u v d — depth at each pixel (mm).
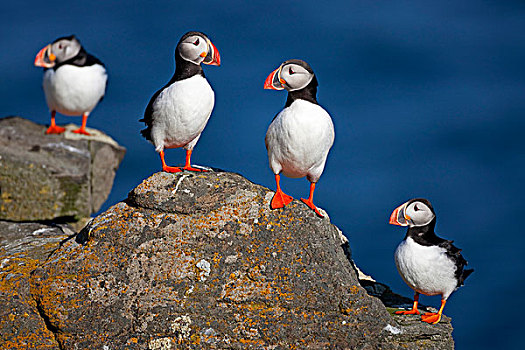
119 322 10906
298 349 10844
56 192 17828
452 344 11242
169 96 11766
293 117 11234
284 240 11297
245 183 11859
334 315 10945
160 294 11000
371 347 10938
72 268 11234
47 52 19250
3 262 11906
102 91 20141
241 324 10859
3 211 17266
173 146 12547
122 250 11320
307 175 11977
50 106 20000
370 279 13617
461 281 11922
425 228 11688
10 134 18797
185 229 11391
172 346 10766
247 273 11125
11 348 10898
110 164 20375
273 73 11398
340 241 12555
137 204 11648
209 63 11906
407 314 11906
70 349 10891
